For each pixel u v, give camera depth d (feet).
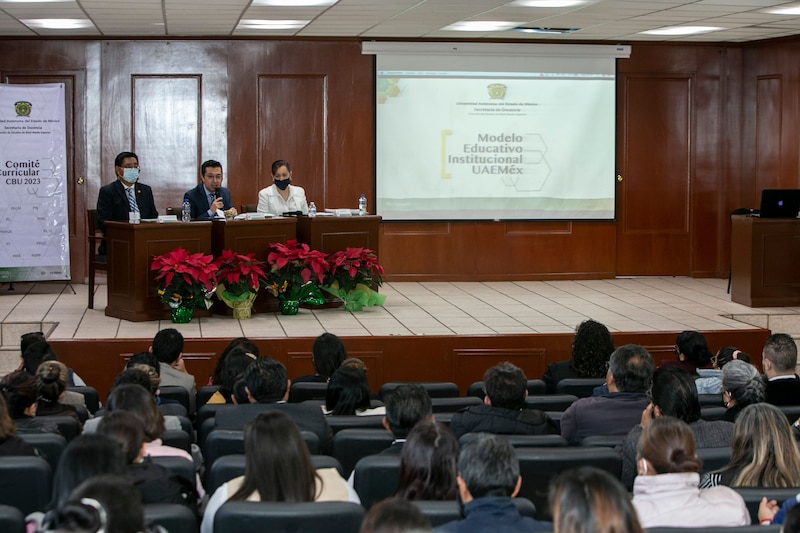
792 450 10.45
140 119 34.73
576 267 37.19
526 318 27.48
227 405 14.62
